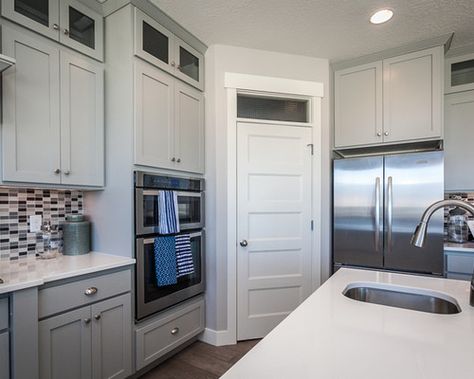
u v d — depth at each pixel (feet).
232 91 8.52
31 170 5.53
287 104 9.17
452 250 7.75
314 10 6.90
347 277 5.23
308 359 2.48
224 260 8.39
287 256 8.95
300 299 9.02
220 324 8.32
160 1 6.55
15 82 5.31
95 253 6.96
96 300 5.69
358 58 9.18
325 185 9.27
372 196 8.53
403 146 9.31
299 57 9.08
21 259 6.30
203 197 8.45
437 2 6.59
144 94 6.73
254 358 2.50
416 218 7.97
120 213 6.61
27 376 4.62
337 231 9.05
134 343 6.41
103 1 6.61
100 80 6.75
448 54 8.92
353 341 2.79
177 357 7.67
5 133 5.18
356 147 9.36
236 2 6.62
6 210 6.15
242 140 8.66
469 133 8.71
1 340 4.40
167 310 7.27
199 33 7.86
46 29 5.74
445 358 2.49
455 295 4.21
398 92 8.68
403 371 2.30
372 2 6.61
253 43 8.40
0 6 5.09
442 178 7.74
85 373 5.46
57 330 5.08
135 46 6.52
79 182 6.32
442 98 8.13
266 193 8.81
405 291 4.65
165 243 7.01
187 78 7.93
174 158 7.50
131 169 6.46
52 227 6.87
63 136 6.04
